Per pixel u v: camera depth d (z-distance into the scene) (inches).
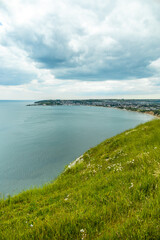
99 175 329.4
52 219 156.5
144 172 222.8
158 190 155.3
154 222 105.7
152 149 339.9
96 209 156.4
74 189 287.6
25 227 163.3
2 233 149.9
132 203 148.9
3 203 326.3
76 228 126.6
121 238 101.3
